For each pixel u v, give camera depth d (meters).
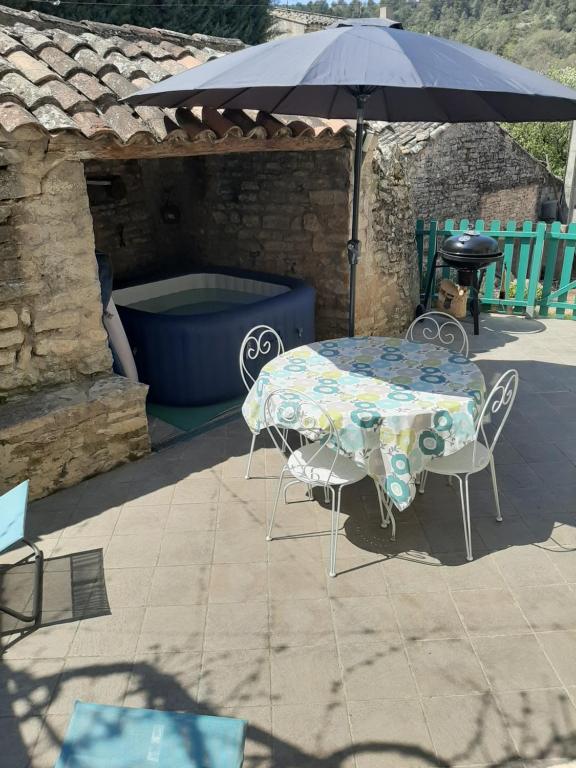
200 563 3.59
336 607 3.25
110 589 3.39
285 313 6.09
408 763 2.45
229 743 1.79
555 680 2.81
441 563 3.58
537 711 2.66
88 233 4.23
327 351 4.43
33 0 12.10
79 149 3.97
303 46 3.50
